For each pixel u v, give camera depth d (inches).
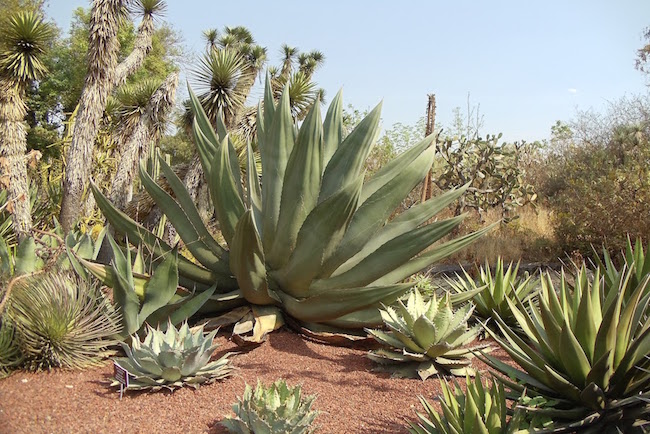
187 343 186.7
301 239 215.6
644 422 134.3
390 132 853.8
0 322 188.7
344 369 199.0
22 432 141.9
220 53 455.2
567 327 131.1
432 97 585.0
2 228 351.9
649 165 537.0
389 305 223.1
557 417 140.1
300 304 223.5
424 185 529.0
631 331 140.9
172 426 150.5
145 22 541.3
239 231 201.6
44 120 1249.4
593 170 604.7
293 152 215.2
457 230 592.7
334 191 235.6
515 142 823.7
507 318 257.3
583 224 505.7
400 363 201.9
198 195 446.6
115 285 197.9
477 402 138.0
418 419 158.9
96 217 478.0
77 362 189.9
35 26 377.7
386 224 242.7
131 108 566.3
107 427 148.1
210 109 448.1
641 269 207.3
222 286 242.4
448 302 203.0
